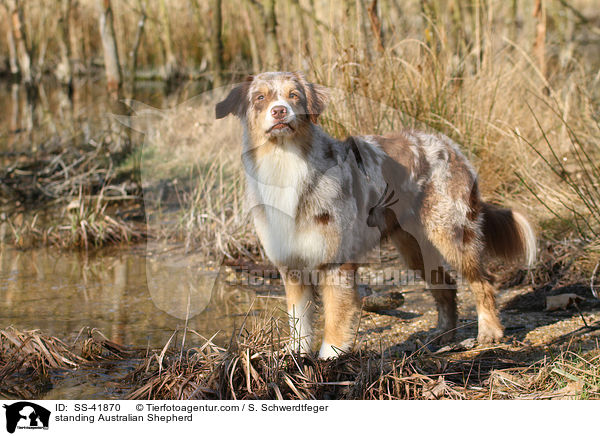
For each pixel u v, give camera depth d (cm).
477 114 588
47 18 1622
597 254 501
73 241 628
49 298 488
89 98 1301
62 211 686
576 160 604
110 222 653
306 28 929
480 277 425
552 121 654
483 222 439
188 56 1477
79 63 1633
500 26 948
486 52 690
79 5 1662
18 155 881
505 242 453
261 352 348
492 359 379
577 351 380
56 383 355
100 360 384
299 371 346
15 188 761
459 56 739
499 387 340
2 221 689
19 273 550
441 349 400
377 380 336
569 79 761
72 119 1071
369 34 671
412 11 988
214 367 337
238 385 335
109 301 482
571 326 423
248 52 1386
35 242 640
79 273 551
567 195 567
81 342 405
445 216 413
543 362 356
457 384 345
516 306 471
